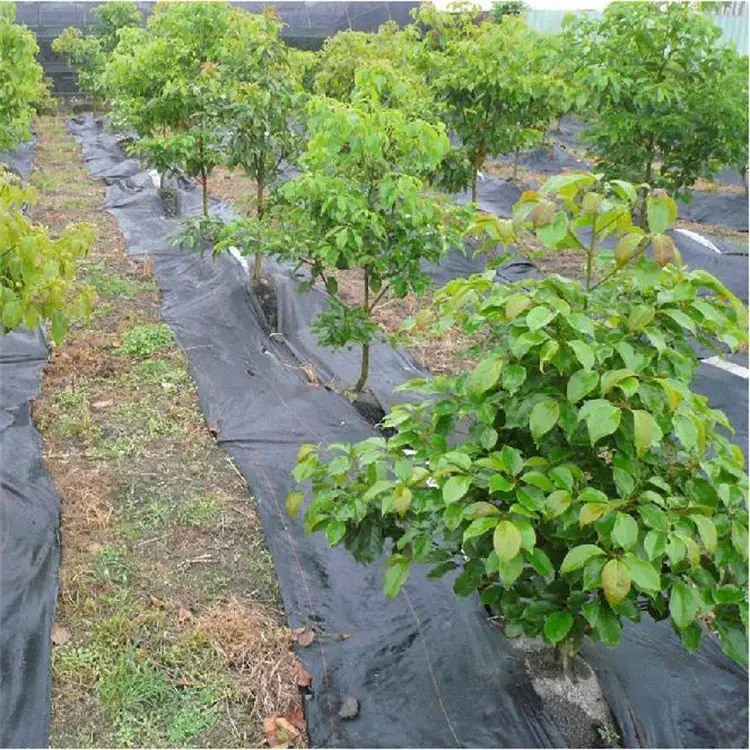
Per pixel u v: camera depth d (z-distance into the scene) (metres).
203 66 8.12
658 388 2.13
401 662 3.04
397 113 4.19
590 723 2.81
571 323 2.06
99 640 3.16
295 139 6.60
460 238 4.54
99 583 3.49
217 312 6.61
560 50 7.29
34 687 2.91
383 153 4.41
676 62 6.79
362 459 2.41
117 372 5.53
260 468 4.38
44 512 3.87
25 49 9.20
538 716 2.79
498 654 3.03
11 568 3.45
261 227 5.05
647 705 2.87
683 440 2.03
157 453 4.56
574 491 2.20
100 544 3.74
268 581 3.57
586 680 2.95
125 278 7.53
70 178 12.37
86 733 2.79
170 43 8.59
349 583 3.47
